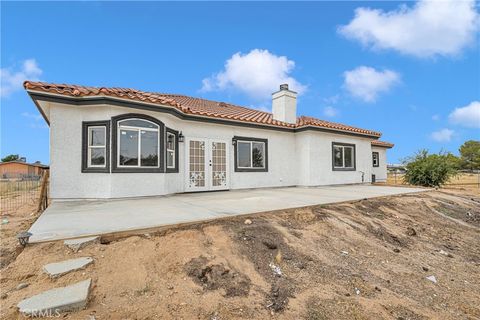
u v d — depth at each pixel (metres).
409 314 3.57
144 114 9.41
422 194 11.98
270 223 5.84
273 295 3.54
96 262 3.73
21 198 13.42
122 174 8.91
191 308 3.09
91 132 8.93
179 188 11.03
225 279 3.71
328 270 4.42
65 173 8.61
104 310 2.92
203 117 11.65
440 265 5.41
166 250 4.20
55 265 3.53
